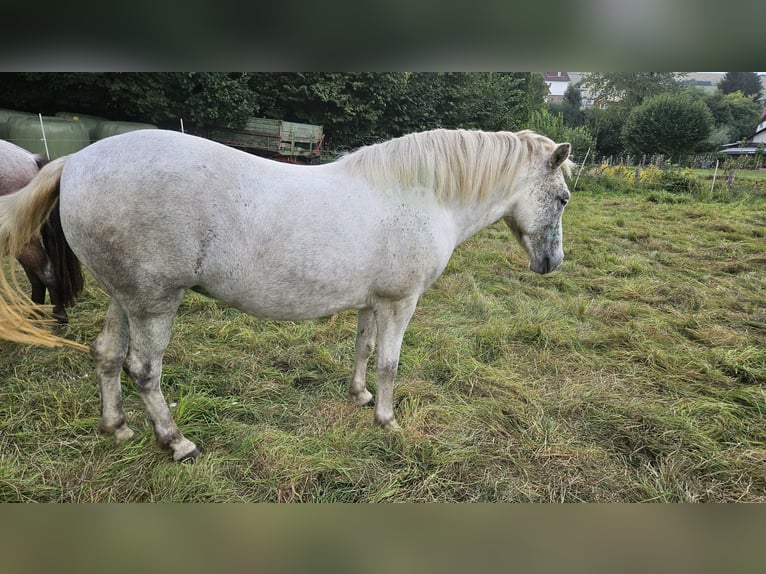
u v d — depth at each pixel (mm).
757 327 3766
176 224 1646
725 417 2547
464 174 2070
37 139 7527
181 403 2355
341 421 2428
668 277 4867
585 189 12125
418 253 2016
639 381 2943
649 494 2031
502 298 4266
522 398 2707
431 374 2920
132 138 1712
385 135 12117
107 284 1739
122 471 1963
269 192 1766
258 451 2121
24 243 1810
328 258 1848
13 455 2012
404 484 2031
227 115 9992
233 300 1879
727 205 9828
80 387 2529
